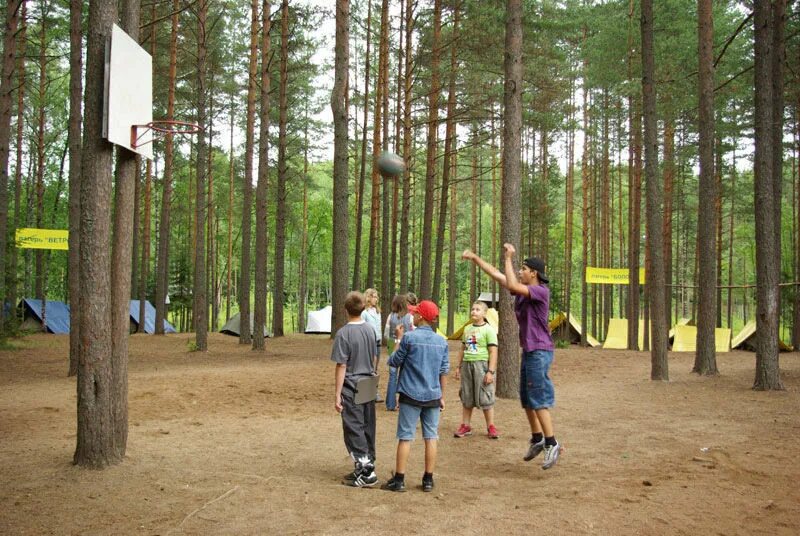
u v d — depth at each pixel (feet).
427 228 67.82
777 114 49.70
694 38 62.18
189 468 19.65
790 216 127.13
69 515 14.98
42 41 79.97
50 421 28.22
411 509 15.67
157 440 24.25
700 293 51.21
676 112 71.10
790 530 13.97
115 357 19.89
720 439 25.05
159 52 83.92
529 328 20.33
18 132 89.51
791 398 36.91
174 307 148.36
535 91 73.92
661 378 46.83
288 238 176.04
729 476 18.84
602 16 75.87
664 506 15.80
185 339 88.89
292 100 100.53
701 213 50.52
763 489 17.33
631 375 52.06
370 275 78.18
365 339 19.20
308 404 34.45
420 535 13.69
